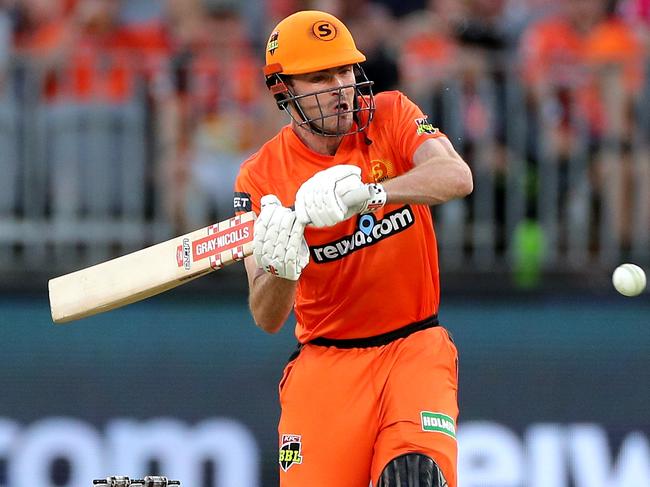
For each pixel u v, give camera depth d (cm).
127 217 2947
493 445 2898
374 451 1719
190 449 2878
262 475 2884
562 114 2977
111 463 2864
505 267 2961
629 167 2977
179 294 2909
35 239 2927
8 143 2909
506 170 2964
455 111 2953
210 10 3159
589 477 2903
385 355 1731
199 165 2962
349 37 1683
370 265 1702
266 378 2905
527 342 2934
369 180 1691
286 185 1722
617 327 2942
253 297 1709
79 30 3086
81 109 2920
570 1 3262
